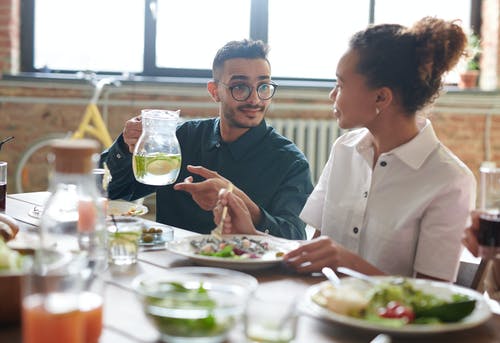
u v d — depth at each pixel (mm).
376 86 1692
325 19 4965
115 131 4688
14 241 1436
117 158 2395
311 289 1284
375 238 1764
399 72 1679
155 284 1194
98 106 4664
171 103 4719
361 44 1700
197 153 2420
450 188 1663
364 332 1149
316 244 1521
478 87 5145
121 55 4828
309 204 2004
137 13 4797
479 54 5121
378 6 4988
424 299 1206
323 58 5004
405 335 1112
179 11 4820
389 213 1746
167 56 4855
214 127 2428
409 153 1731
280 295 1361
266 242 1686
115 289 1364
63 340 992
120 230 1557
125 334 1128
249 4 4867
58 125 4652
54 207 1159
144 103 4699
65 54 4797
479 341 1149
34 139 4648
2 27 4609
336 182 1907
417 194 1711
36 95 4609
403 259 1731
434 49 1665
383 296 1206
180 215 2373
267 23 4910
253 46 2316
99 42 4801
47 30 4762
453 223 1655
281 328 1045
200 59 4883
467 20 5094
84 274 1119
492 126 4977
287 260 1508
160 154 1794
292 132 4836
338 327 1186
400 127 1743
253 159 2348
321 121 4855
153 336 1121
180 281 1224
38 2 4734
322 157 4883
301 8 4934
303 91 4801
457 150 4988
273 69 4984
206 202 1858
